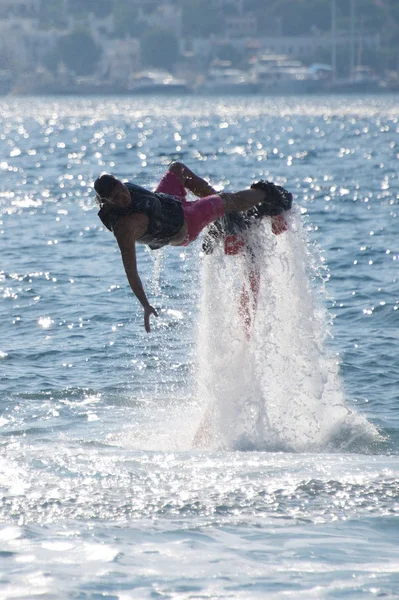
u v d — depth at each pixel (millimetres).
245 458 25547
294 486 22453
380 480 23016
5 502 21109
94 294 51938
